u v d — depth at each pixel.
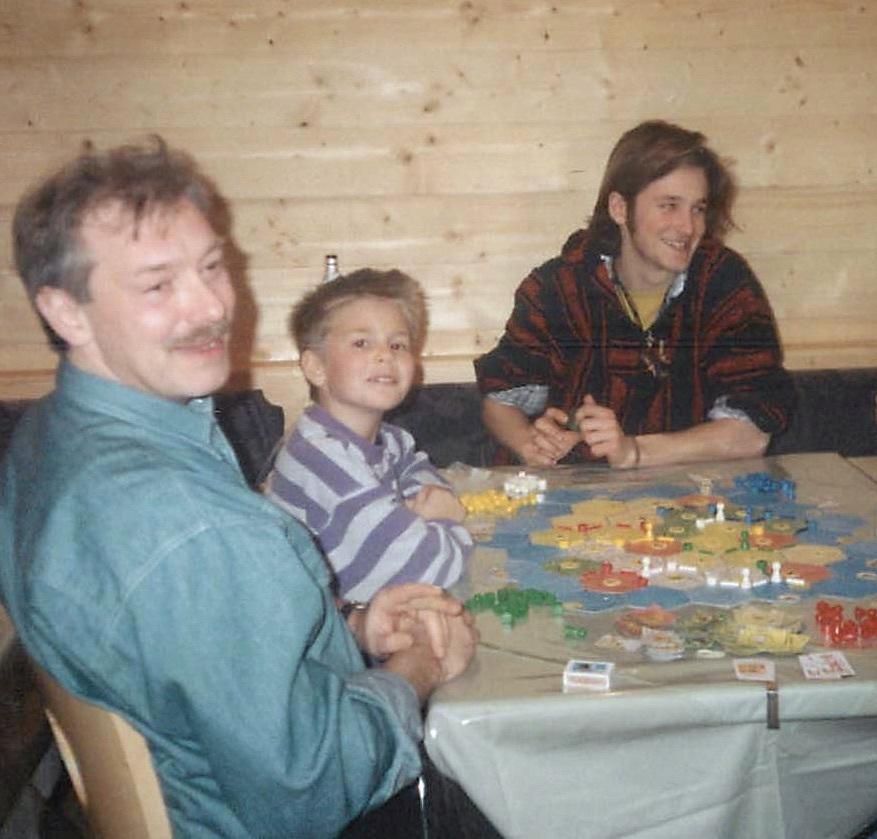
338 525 1.47
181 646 0.90
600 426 2.18
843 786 1.19
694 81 2.55
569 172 2.59
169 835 1.02
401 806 1.19
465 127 2.56
